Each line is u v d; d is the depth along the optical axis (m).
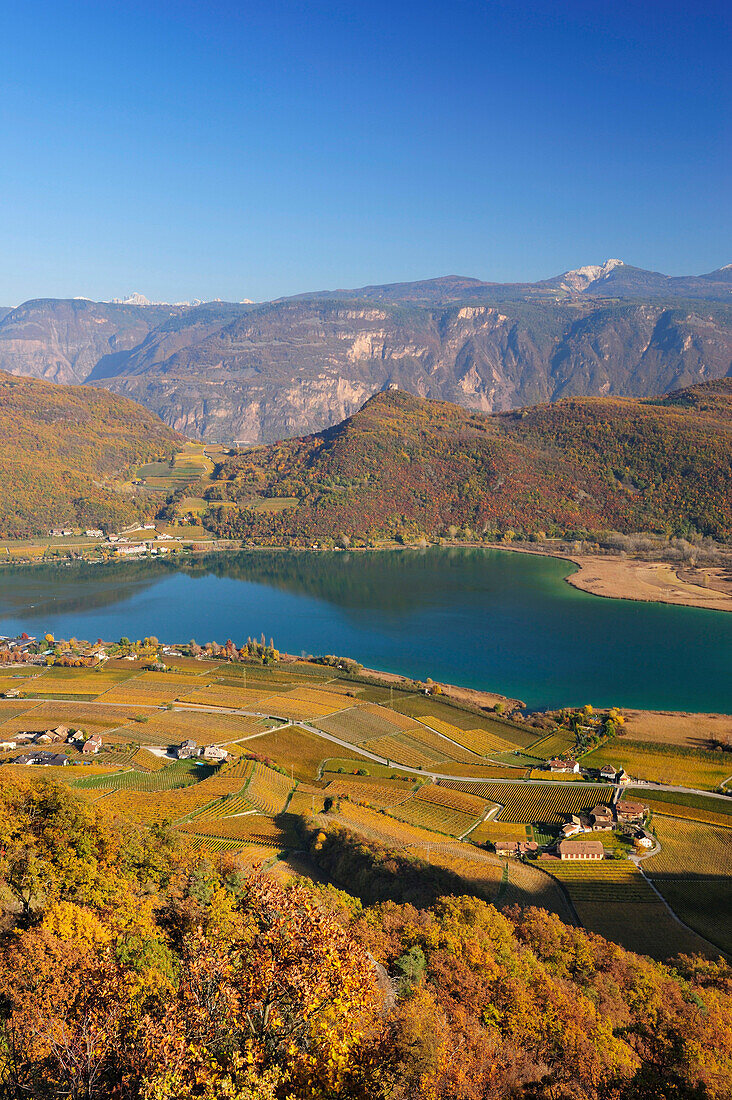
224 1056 35.88
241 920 66.31
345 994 37.06
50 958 52.59
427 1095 39.69
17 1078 40.62
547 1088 53.88
